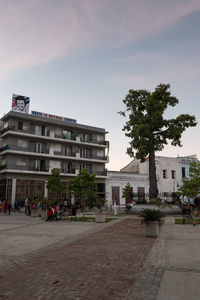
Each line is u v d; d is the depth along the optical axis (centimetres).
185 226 1494
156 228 1102
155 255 738
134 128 2697
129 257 719
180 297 423
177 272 564
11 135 3619
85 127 4419
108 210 3681
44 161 3891
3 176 3569
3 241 1001
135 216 2356
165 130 2739
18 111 3844
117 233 1218
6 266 635
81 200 3950
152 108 2622
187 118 2639
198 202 2125
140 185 4697
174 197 4050
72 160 4175
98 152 4572
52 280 520
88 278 531
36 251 809
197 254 745
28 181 3622
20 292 455
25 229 1395
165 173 4838
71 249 840
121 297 427
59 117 4241
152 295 433
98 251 805
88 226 1530
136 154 2744
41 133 3962
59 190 3241
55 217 1984
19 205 3278
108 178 4347
